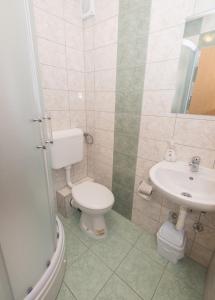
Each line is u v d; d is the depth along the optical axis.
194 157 1.16
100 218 1.52
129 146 1.59
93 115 1.82
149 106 1.35
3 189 0.64
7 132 0.64
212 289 0.96
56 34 1.42
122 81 1.46
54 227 1.15
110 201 1.46
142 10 1.19
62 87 1.59
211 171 1.13
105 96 1.64
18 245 0.75
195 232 1.31
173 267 1.31
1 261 0.65
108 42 1.46
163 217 1.51
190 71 1.10
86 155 2.07
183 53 1.10
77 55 1.63
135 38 1.29
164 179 1.21
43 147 0.93
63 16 1.43
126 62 1.39
